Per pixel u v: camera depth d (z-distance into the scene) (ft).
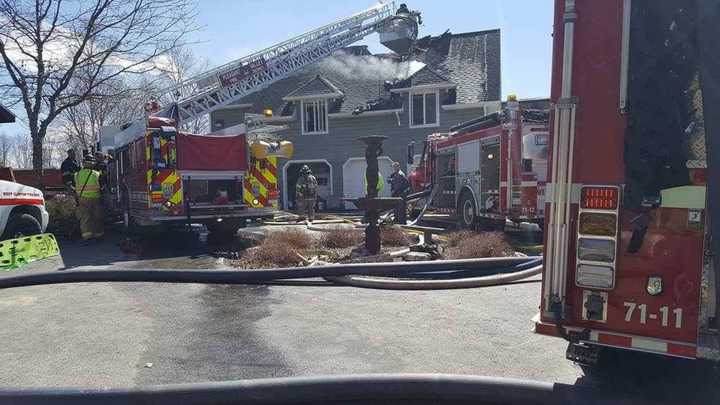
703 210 8.60
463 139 37.81
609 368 11.40
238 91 51.60
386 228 31.58
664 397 9.65
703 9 8.25
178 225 36.01
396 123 78.02
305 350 13.48
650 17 8.79
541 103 42.73
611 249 9.19
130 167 35.88
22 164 131.13
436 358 12.82
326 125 80.38
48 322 16.11
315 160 81.10
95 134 72.08
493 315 16.44
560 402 8.93
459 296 18.88
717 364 9.21
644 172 8.84
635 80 8.89
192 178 31.99
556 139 9.50
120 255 29.30
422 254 25.04
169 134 31.17
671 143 8.73
